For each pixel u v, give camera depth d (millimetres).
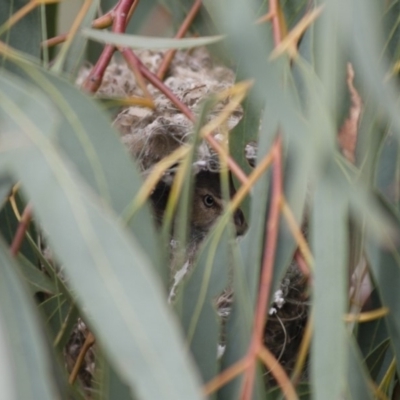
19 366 1267
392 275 1779
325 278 1490
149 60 3385
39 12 1989
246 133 2029
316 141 1409
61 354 1891
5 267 1351
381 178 1921
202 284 1713
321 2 1579
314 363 1452
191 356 1684
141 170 2777
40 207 1276
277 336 2617
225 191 1728
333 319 1473
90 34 1645
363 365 1905
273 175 1603
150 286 1246
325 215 1521
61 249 1261
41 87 1530
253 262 1693
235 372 1433
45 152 1301
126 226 1483
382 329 2084
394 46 1981
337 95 1722
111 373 1559
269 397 1927
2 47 1604
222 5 1420
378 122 1862
